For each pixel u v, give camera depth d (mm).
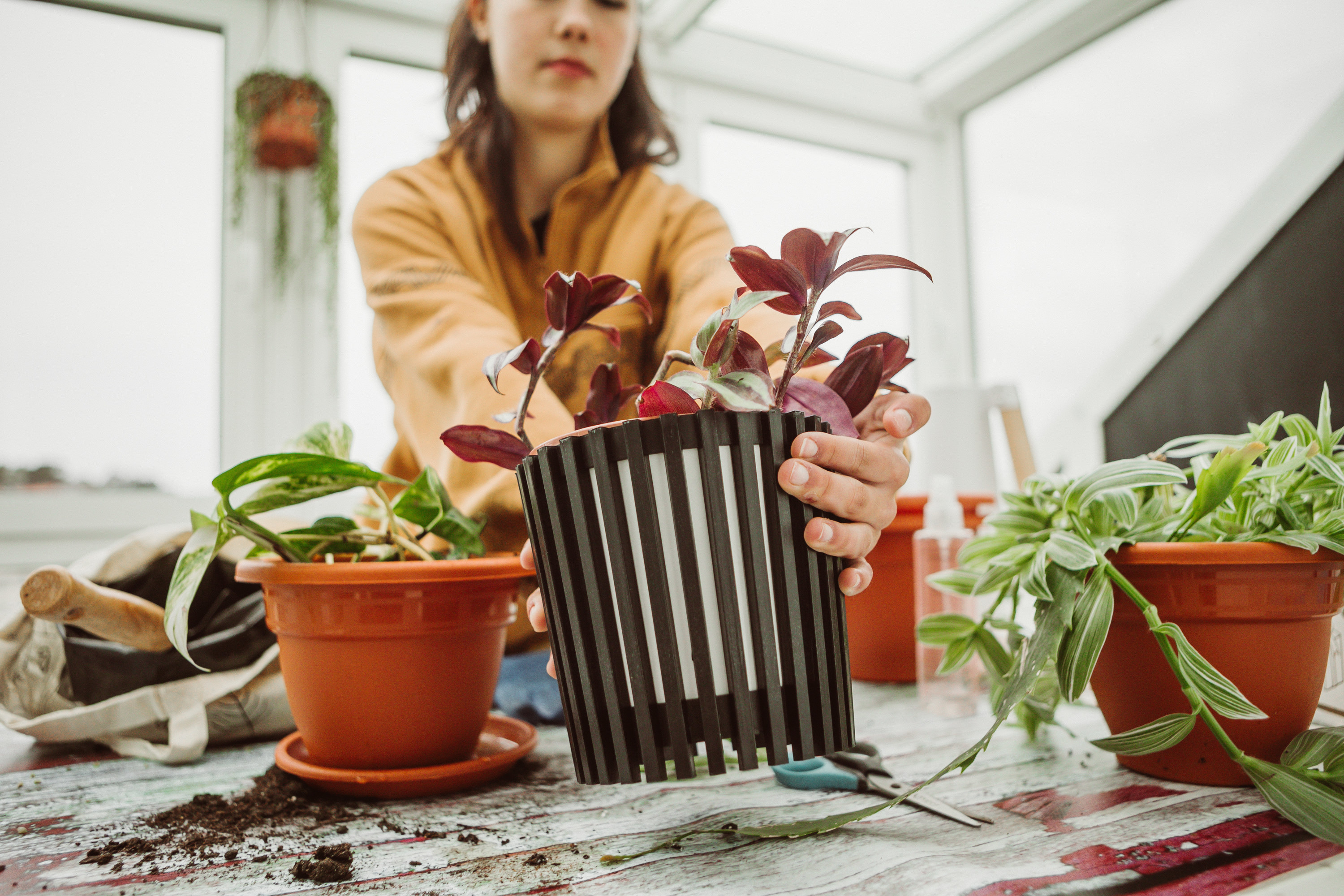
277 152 1329
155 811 484
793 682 342
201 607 701
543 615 459
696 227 1085
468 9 1032
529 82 941
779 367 632
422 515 570
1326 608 454
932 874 359
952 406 1013
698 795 494
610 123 1123
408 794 494
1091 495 480
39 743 667
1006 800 464
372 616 475
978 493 908
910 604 857
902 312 2037
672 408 364
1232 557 440
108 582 676
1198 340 1288
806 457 351
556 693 702
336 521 553
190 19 1379
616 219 1085
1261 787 417
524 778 539
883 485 390
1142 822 423
